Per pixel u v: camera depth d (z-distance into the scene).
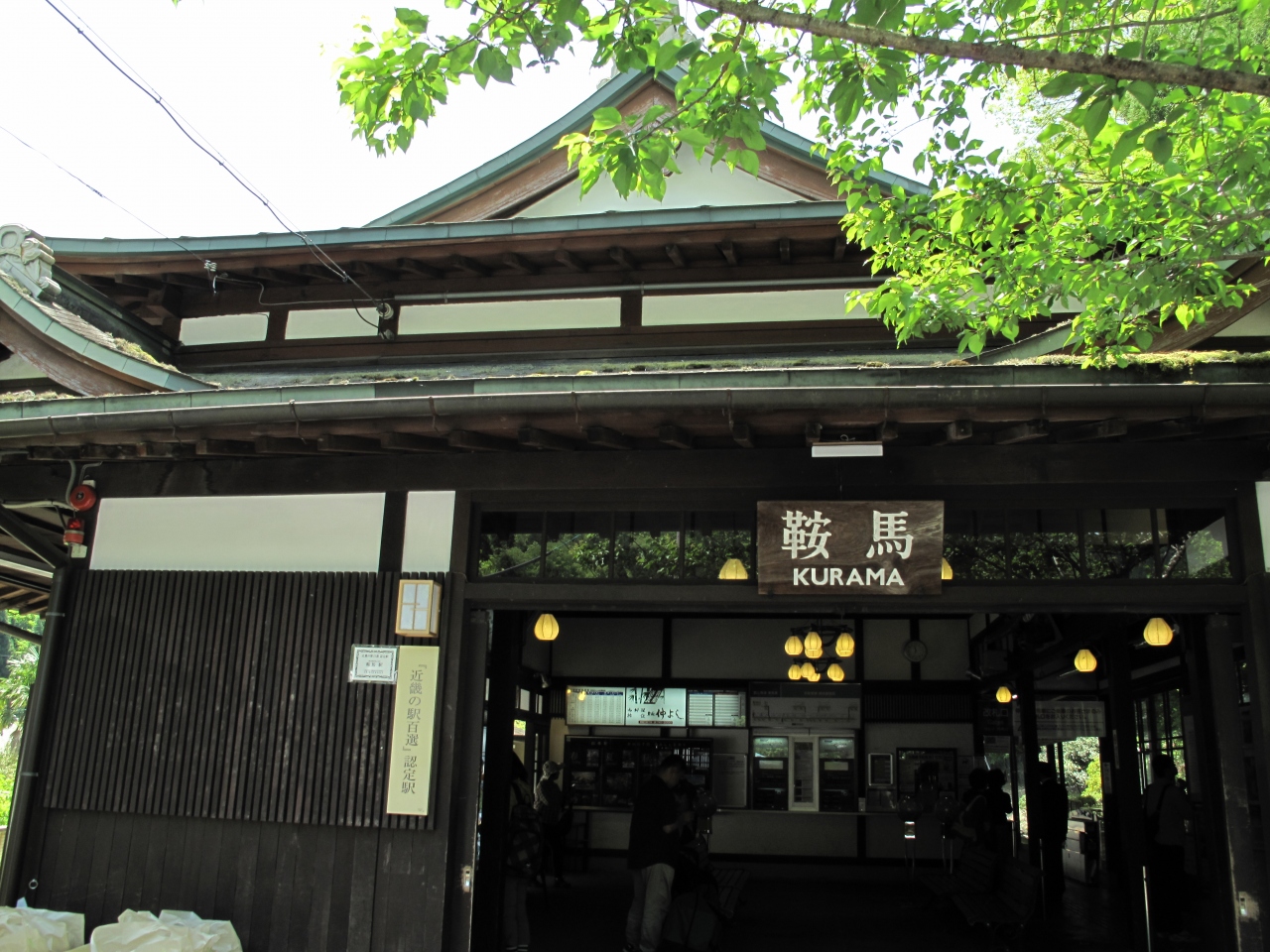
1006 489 6.11
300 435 5.88
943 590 6.02
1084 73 4.15
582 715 15.56
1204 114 6.25
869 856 15.03
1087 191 6.12
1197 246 5.64
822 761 15.27
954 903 9.55
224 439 6.13
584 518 6.52
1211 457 5.96
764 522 5.98
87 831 6.52
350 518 6.68
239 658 6.54
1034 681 13.62
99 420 5.90
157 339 9.52
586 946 9.09
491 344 9.11
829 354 8.55
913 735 15.30
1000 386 5.12
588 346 8.94
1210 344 7.30
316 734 6.32
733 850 15.27
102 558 6.96
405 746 6.20
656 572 6.34
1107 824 13.85
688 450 6.36
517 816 8.19
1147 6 5.70
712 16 4.61
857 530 5.90
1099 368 5.42
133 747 6.53
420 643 6.34
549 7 4.43
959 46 4.13
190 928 5.86
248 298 9.68
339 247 8.99
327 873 6.15
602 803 15.04
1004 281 6.21
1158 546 6.05
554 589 6.33
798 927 10.23
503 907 7.91
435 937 5.93
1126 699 9.27
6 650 33.88
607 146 4.88
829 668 14.02
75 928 6.18
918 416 5.28
